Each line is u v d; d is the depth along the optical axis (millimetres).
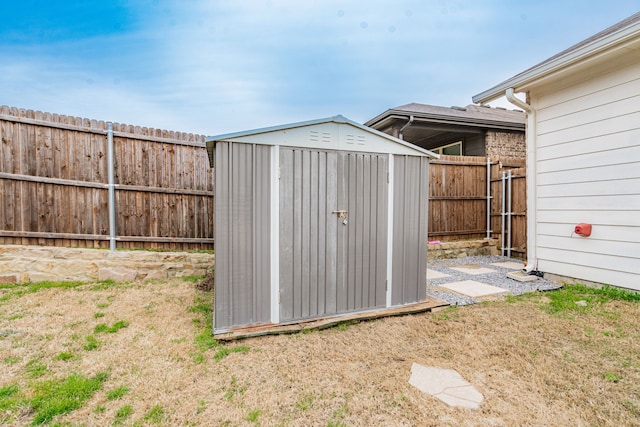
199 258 4953
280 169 2891
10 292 3797
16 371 2160
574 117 4184
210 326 2975
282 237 2910
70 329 2855
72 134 4270
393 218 3357
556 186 4434
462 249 6496
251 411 1790
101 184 4434
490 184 6910
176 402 1860
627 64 3625
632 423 1677
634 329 2781
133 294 3928
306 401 1878
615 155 3758
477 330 2848
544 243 4629
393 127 7871
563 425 1670
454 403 1854
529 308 3373
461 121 7648
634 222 3602
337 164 3102
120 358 2352
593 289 3895
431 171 6414
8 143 3932
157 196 4801
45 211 4148
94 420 1706
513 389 1981
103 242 4516
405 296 3441
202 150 5113
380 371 2197
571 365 2240
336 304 3133
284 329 2807
